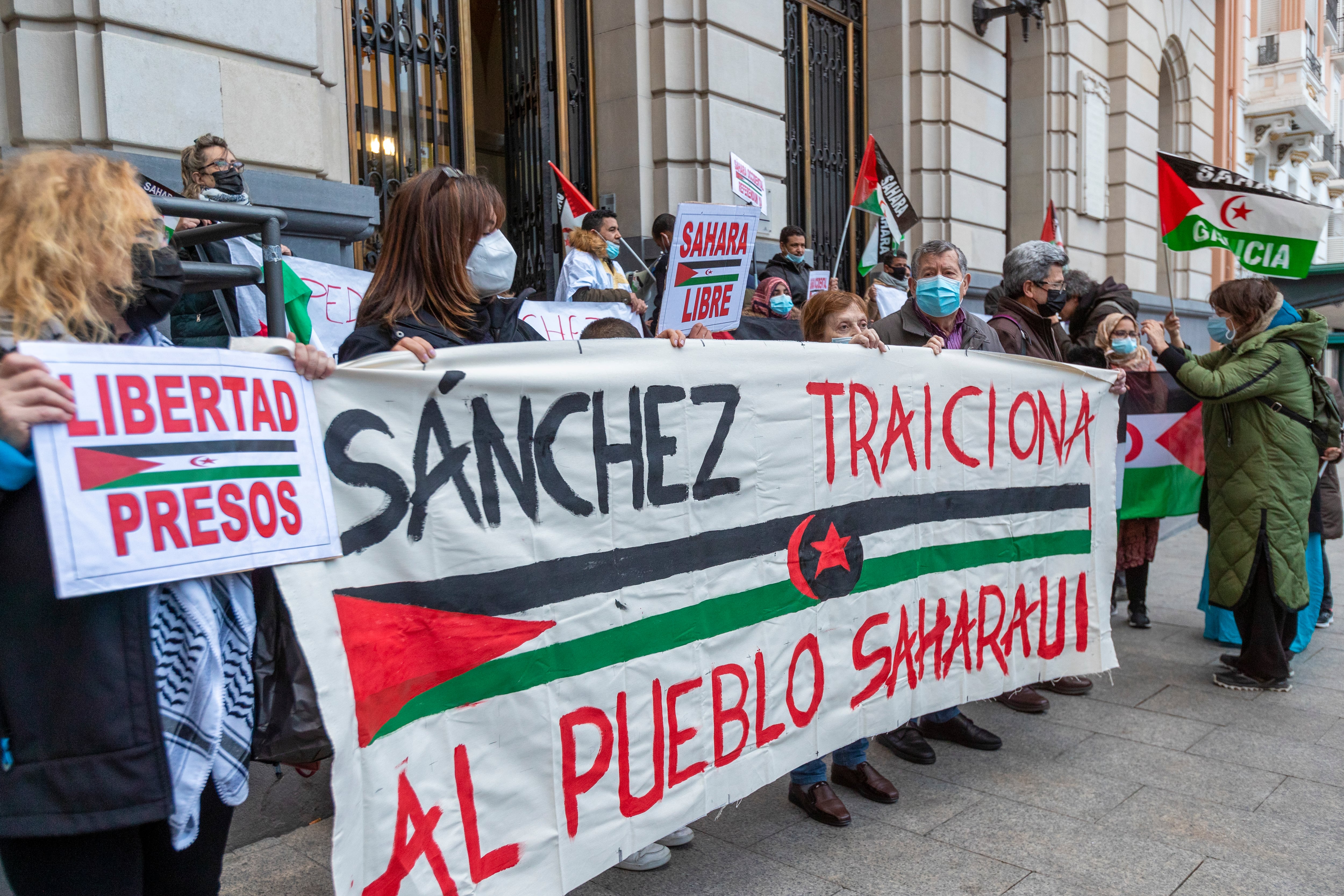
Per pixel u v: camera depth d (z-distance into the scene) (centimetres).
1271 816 297
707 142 707
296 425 155
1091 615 360
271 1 401
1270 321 411
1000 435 326
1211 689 421
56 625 125
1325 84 2402
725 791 243
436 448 179
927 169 970
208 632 139
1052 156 1165
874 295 614
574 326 445
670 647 227
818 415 267
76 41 349
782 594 258
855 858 271
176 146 371
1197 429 499
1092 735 369
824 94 916
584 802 208
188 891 152
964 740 356
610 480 213
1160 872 262
